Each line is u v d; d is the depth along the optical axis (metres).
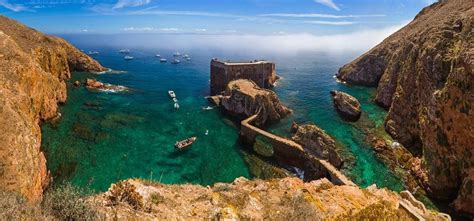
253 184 21.53
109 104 77.50
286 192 19.08
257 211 15.95
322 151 48.22
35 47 85.94
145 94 89.62
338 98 79.44
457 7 74.69
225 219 14.27
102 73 123.19
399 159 50.03
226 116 71.88
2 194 11.12
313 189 21.17
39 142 45.03
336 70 152.75
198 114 72.94
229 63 94.50
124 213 12.30
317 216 15.91
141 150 52.84
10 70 51.88
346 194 20.64
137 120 67.19
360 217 15.20
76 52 123.25
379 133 61.19
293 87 106.44
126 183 14.45
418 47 64.44
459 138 38.06
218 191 17.91
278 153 52.84
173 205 14.65
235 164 49.81
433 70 52.47
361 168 47.62
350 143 56.56
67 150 50.22
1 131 31.12
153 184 16.95
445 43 53.53
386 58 104.75
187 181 44.09
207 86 104.56
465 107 37.53
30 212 10.12
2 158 28.39
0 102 36.03
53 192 11.40
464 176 36.41
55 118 64.06
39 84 59.91
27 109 48.59
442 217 19.22
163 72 134.62
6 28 92.94
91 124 62.66
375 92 97.44
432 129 43.25
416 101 56.59
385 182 43.91
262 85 102.38
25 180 28.77
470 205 34.47
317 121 69.38
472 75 37.31
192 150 54.00
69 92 86.06
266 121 67.44
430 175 40.69
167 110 75.06
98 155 49.69
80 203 10.94
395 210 16.09
